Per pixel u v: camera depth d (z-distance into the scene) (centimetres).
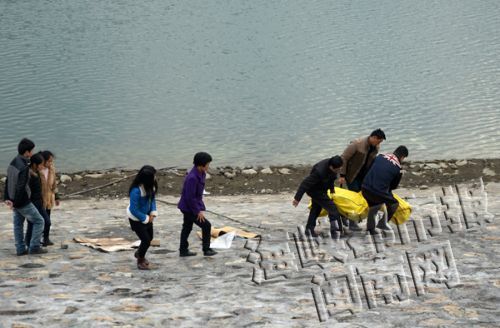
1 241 2728
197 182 2294
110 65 8894
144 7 13050
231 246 2483
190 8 12962
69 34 10806
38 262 2283
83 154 5516
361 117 6425
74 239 2666
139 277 2058
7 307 1716
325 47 9612
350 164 2661
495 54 8769
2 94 7319
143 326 1548
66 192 4400
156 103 7138
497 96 6925
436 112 6462
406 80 7750
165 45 10188
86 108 6875
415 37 9925
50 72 8394
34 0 13562
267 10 12450
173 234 2783
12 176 2367
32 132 6078
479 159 4838
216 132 6103
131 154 5525
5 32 10831
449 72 8019
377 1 12631
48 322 1580
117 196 4341
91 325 1553
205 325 1546
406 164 4794
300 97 7256
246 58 9262
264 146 5675
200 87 7850
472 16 11188
